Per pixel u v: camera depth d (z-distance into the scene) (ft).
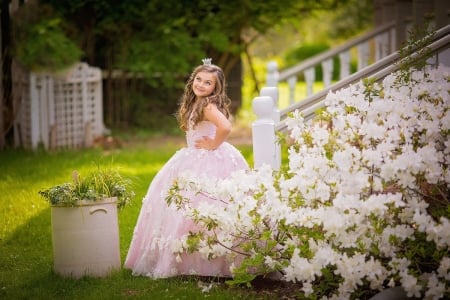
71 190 16.80
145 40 45.24
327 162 14.37
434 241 13.57
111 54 46.19
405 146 14.17
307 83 41.63
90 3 43.32
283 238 15.69
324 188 14.16
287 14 45.06
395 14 40.75
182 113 17.72
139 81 48.75
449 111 14.62
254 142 17.57
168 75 45.55
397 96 15.44
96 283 16.35
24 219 22.84
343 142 14.64
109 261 16.92
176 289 15.79
